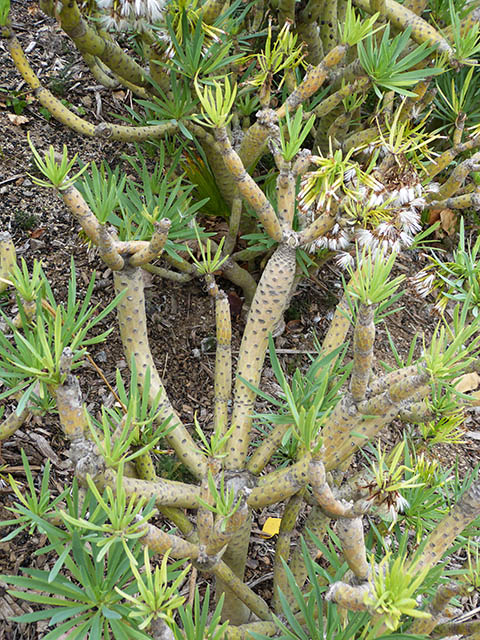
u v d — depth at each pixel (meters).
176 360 1.36
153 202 1.14
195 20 1.04
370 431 0.84
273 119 0.91
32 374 0.74
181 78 1.08
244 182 0.82
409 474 0.94
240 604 1.01
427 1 1.16
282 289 0.88
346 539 0.69
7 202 1.47
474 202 1.09
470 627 0.79
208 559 0.78
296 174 0.86
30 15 1.88
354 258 0.88
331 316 1.46
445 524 0.74
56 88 1.69
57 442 1.22
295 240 0.87
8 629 1.03
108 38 1.11
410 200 0.84
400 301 1.54
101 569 0.73
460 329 0.76
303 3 1.24
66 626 0.71
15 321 0.82
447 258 1.60
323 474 0.66
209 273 0.91
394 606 0.63
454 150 1.06
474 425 1.41
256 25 1.34
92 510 0.77
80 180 1.06
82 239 1.34
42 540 1.11
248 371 0.91
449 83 1.36
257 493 0.85
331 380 0.94
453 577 0.90
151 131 1.13
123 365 1.33
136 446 0.82
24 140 1.59
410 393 0.72
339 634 0.76
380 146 0.87
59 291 1.38
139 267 0.87
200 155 1.36
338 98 1.03
